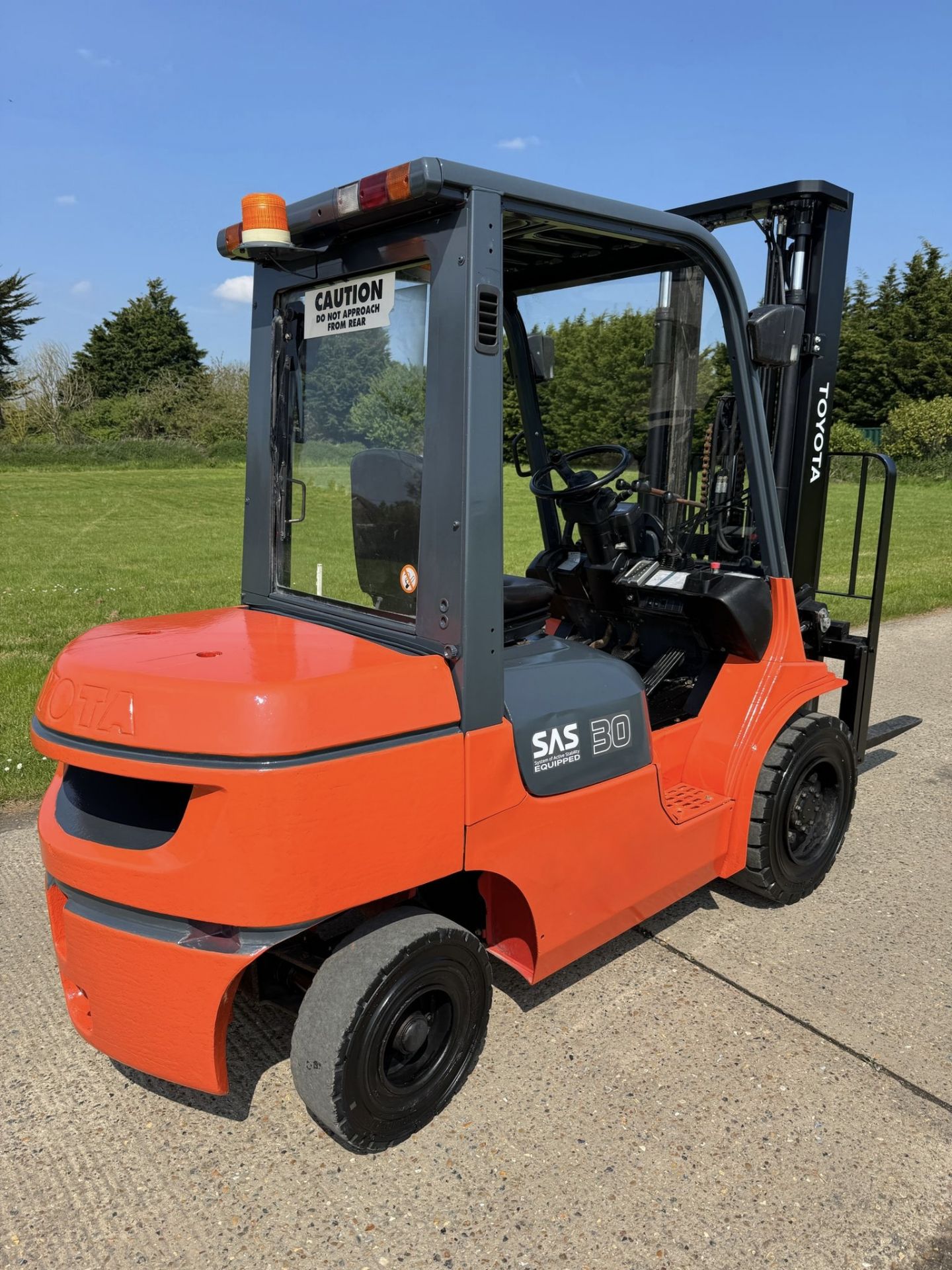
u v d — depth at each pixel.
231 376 49.50
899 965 3.23
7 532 16.17
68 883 2.23
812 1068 2.70
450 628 2.22
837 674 6.98
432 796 2.19
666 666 3.68
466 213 2.07
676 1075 2.66
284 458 2.81
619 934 3.02
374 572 2.47
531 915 2.53
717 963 3.22
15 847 4.02
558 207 2.32
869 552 13.41
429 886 2.77
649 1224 2.16
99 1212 2.20
